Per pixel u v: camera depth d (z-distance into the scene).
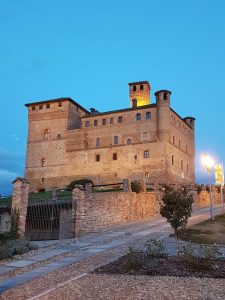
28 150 84.94
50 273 14.03
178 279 11.55
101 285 11.29
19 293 11.23
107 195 31.36
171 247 19.17
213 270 12.76
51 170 81.44
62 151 81.38
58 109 83.94
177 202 17.52
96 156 77.69
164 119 72.00
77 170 78.81
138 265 13.50
